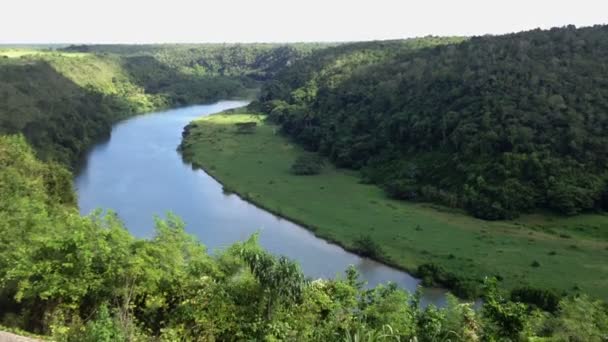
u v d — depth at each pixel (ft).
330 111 433.07
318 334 71.92
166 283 79.51
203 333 74.54
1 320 81.20
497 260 192.85
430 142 318.65
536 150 267.18
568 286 169.58
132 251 80.48
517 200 245.45
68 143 340.80
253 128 469.57
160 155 375.45
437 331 73.36
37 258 79.82
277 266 75.61
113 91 604.08
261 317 74.33
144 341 68.44
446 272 180.24
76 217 94.53
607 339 88.43
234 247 83.76
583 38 350.02
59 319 72.84
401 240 215.51
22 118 334.03
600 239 214.48
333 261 199.82
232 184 300.40
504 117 288.30
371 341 65.36
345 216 247.70
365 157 344.90
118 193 278.46
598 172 252.42
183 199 274.36
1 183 159.43
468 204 253.24
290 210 256.11
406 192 274.98
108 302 75.15
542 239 215.10
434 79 366.22
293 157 375.25
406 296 86.43
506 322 73.00
